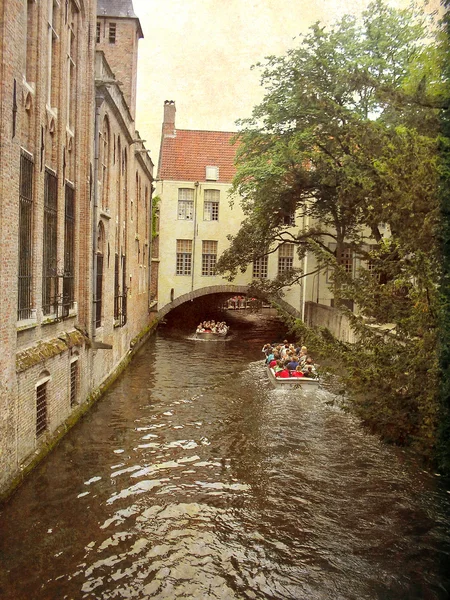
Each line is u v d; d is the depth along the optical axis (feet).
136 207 87.04
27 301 34.86
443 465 26.96
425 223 27.09
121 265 70.38
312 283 109.09
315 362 69.72
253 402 56.08
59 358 40.16
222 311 164.35
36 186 35.09
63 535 28.30
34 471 34.04
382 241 33.01
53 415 39.06
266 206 82.12
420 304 27.71
